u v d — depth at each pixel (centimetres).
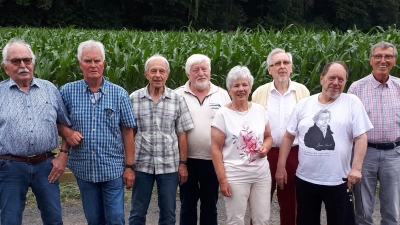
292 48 1003
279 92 427
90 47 355
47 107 351
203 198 431
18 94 346
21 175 348
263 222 384
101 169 364
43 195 360
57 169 362
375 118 395
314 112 366
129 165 381
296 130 382
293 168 417
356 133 360
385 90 397
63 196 548
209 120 416
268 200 386
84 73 361
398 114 394
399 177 404
